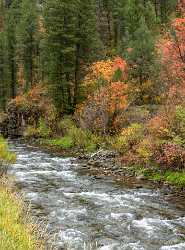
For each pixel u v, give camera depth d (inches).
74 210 655.8
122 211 660.1
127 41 2282.2
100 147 1286.9
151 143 955.3
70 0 1892.2
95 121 1418.6
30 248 365.4
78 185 853.2
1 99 2815.0
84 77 1916.8
